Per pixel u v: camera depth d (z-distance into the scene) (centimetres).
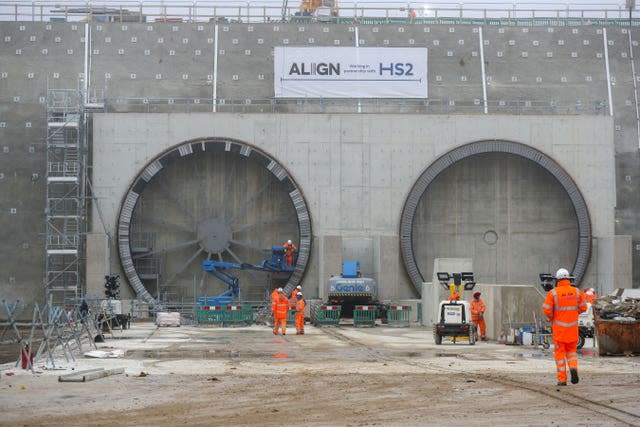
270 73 8194
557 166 7769
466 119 7812
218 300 7062
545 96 8262
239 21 8706
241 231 7812
